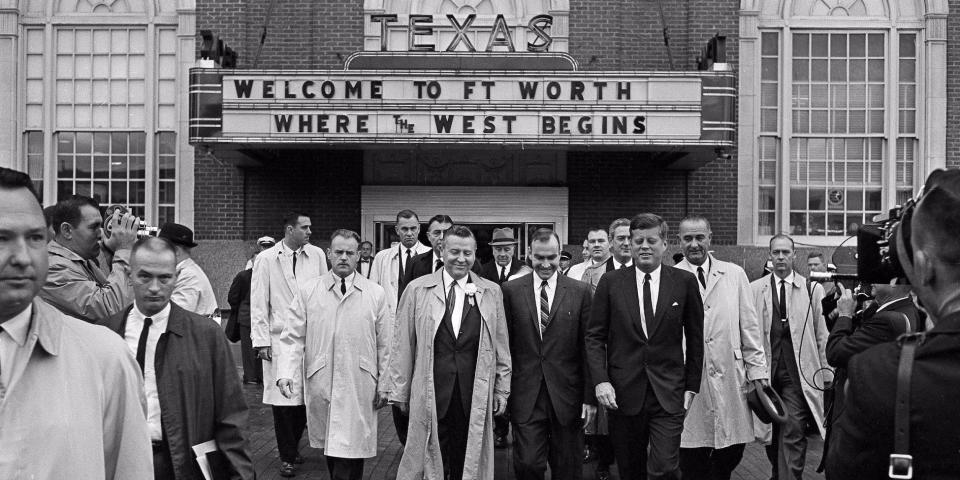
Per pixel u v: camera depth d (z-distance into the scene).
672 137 14.08
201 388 4.50
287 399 8.12
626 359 6.68
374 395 7.67
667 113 14.07
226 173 16.23
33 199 2.77
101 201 16.66
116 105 16.72
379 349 7.76
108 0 16.72
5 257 2.65
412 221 10.51
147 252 4.49
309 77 14.09
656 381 6.57
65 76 16.72
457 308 6.99
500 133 14.10
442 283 7.06
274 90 14.10
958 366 2.46
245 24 16.14
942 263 2.55
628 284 6.78
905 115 16.73
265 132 14.09
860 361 2.64
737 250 16.20
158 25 16.66
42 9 16.69
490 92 14.12
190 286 6.88
